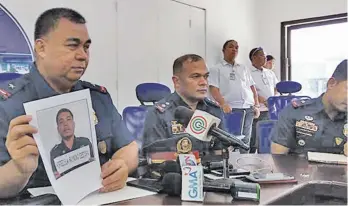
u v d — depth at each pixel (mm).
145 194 855
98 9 3176
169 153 1210
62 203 764
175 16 3986
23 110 819
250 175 1028
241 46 4859
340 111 1367
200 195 794
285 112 1541
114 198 826
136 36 3555
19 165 783
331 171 1132
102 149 1068
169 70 3910
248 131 1968
